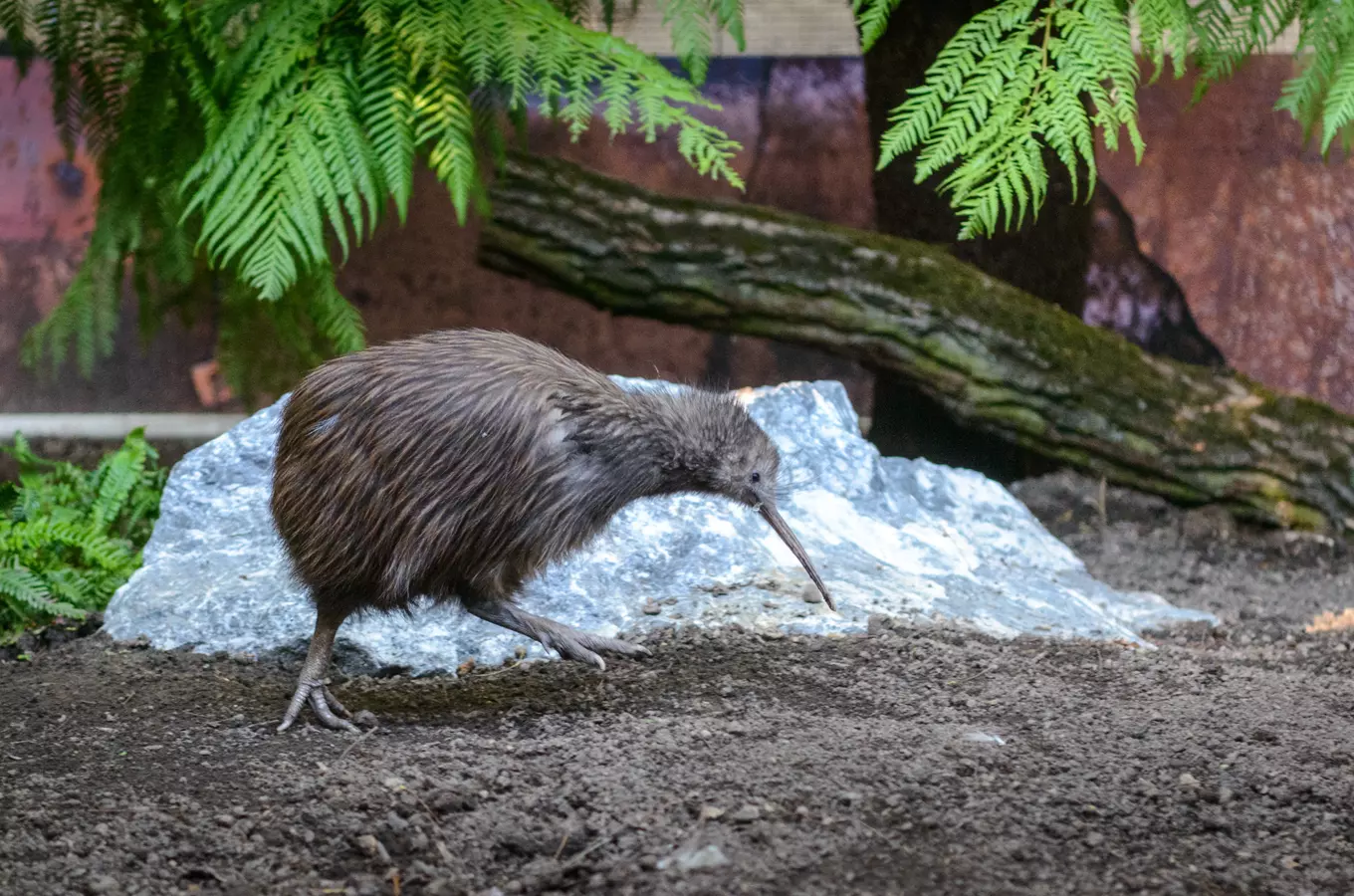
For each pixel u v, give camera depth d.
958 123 4.73
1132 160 11.19
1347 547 8.35
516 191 8.40
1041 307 8.49
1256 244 11.25
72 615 5.54
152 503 6.97
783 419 6.31
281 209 5.37
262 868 3.06
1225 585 7.62
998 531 6.60
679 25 5.95
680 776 3.46
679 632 4.91
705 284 8.38
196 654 4.88
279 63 5.50
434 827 3.23
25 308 11.79
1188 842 3.13
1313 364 11.35
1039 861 3.01
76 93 6.96
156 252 7.12
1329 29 5.17
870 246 8.40
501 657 4.88
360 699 4.44
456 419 3.84
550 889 2.91
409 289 11.96
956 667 4.59
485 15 5.46
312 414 3.91
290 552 4.02
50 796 3.49
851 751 3.64
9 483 6.33
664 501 5.64
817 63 11.71
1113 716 4.08
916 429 9.50
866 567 5.64
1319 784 3.48
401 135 5.49
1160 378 8.52
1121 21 4.83
